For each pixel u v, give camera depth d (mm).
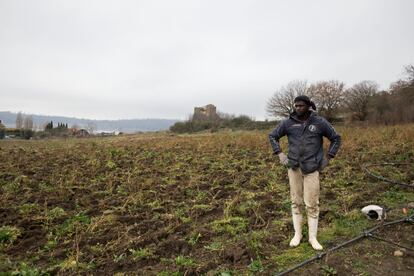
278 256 4566
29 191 7996
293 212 4891
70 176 9391
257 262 4375
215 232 5465
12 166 10938
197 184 8398
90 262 4602
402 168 9555
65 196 7633
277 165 10547
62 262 4668
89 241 5301
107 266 4551
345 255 4500
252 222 5840
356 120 43656
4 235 5414
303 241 4961
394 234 5078
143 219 6266
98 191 8109
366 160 10812
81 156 13391
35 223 6094
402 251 4543
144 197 7488
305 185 4684
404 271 4094
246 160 11398
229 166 10742
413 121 34812
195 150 14578
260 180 8625
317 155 4609
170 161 12039
